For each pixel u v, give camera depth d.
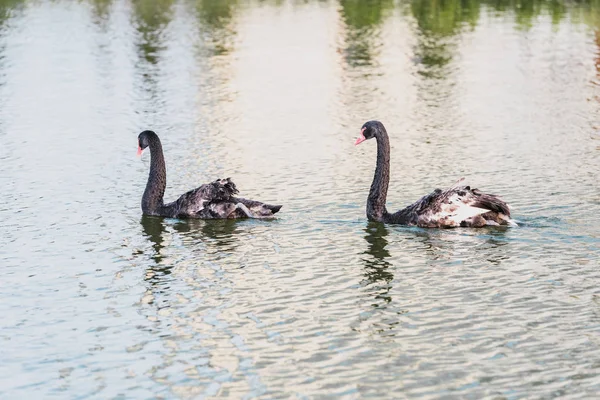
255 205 18.98
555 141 25.47
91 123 28.08
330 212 19.25
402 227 18.11
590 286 14.82
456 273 15.55
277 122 28.14
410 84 33.62
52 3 54.59
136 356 12.55
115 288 15.12
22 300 14.62
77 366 12.27
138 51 40.00
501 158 23.66
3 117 28.86
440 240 17.28
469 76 34.91
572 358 12.25
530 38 42.44
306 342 12.90
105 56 38.91
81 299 14.66
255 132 26.89
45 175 22.45
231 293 14.84
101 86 33.34
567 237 17.22
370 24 46.91
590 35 42.81
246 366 12.17
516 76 34.78
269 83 33.84
